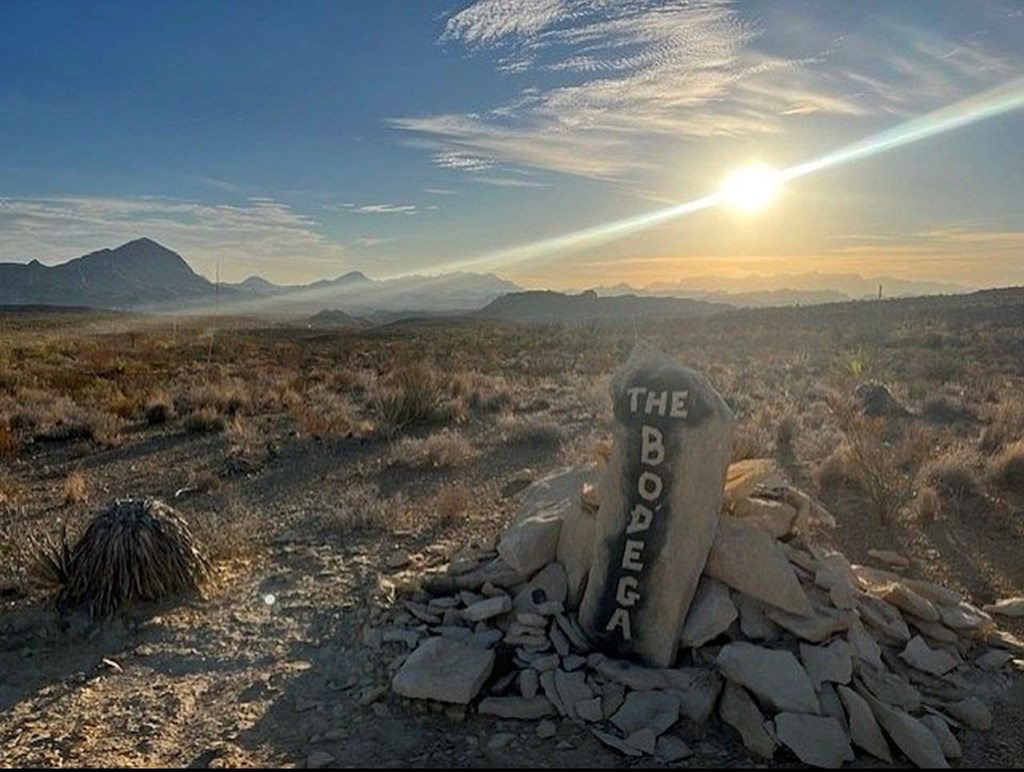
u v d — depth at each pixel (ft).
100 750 6.19
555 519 8.52
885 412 21.07
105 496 14.52
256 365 42.75
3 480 15.30
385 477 15.19
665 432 7.07
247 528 11.57
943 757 5.85
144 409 24.06
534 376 34.19
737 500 8.28
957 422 19.92
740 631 7.03
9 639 8.15
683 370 7.20
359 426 20.30
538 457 16.72
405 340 73.26
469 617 7.66
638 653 6.93
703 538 7.07
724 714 6.34
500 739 6.17
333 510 12.75
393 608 8.32
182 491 14.33
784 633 6.98
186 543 9.36
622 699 6.54
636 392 7.23
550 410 22.79
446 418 21.39
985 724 6.42
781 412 19.76
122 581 8.75
